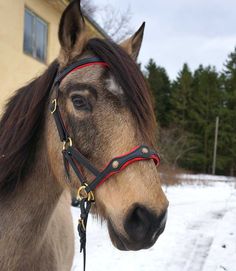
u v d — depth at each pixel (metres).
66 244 2.84
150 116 1.94
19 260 2.21
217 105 38.62
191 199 12.20
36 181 2.23
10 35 8.72
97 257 5.35
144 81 2.01
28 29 9.67
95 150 1.92
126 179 1.84
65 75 2.06
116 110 1.90
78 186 2.04
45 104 2.22
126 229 1.80
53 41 10.85
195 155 35.19
